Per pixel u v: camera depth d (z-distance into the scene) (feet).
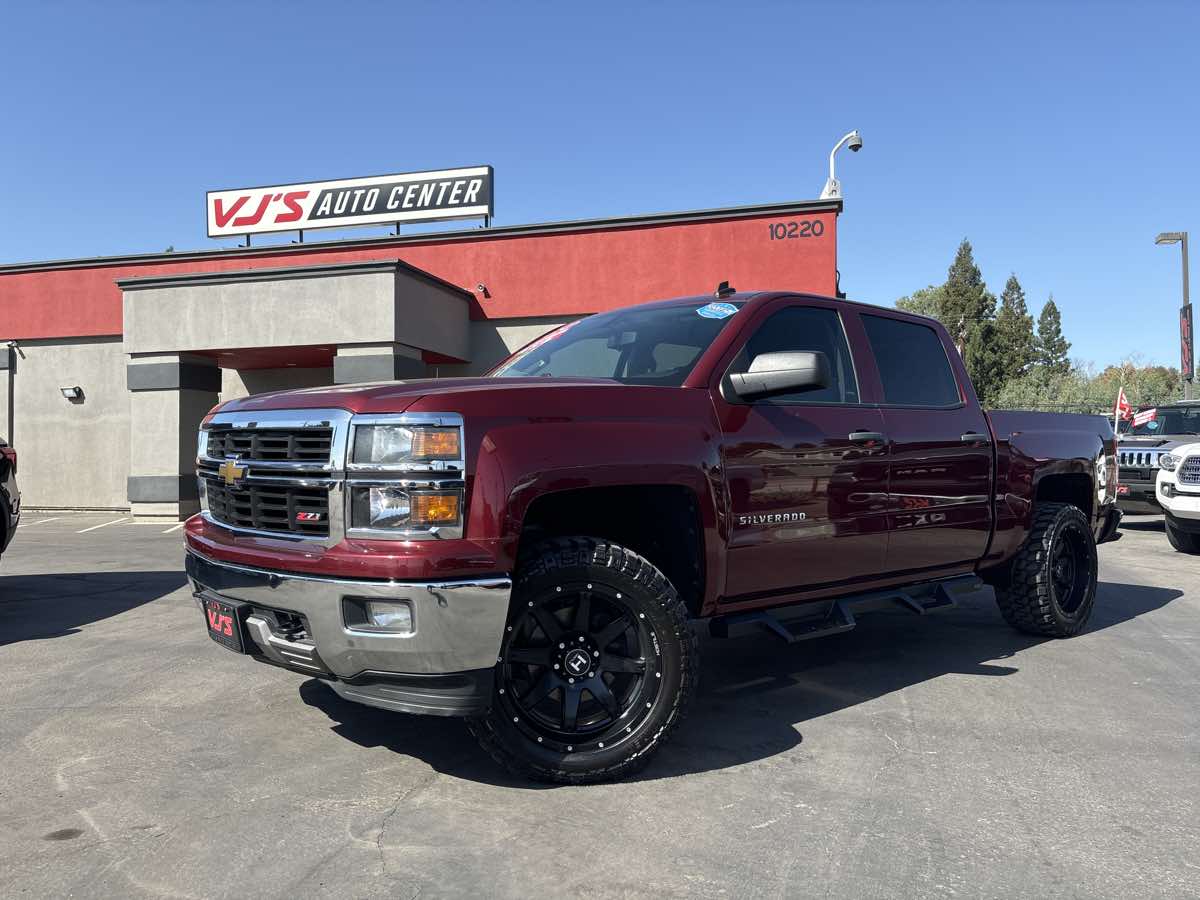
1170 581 27.07
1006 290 327.06
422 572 9.31
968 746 12.09
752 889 8.15
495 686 10.11
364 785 10.55
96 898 7.93
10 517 21.85
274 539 10.61
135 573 28.78
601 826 9.46
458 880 8.27
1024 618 18.35
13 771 11.02
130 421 54.95
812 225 51.90
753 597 12.55
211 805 9.95
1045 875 8.46
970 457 15.75
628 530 12.25
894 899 7.99
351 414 9.92
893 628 19.89
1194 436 42.45
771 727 12.87
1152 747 12.07
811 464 12.87
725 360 12.47
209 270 59.36
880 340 15.16
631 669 10.82
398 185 59.11
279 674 15.60
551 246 55.26
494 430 9.91
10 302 61.26
